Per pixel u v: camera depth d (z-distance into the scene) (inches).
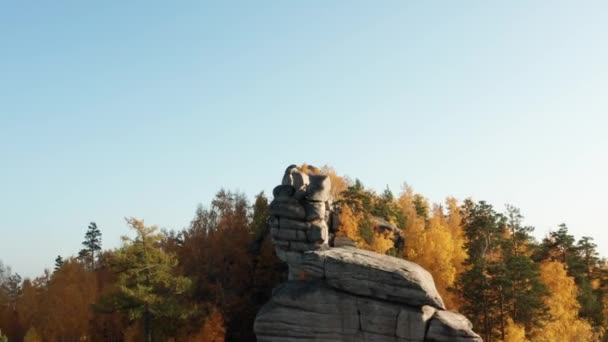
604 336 2351.1
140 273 1974.7
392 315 1360.7
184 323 2154.3
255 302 2294.5
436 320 1346.0
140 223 2010.3
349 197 2367.1
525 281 1959.9
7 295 3095.5
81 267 2662.4
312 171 2940.5
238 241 2468.0
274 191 1674.5
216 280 2345.0
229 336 2193.7
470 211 2810.0
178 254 2544.3
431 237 2175.2
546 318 1996.8
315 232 1606.8
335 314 1390.3
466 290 1959.9
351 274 1396.4
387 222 2342.5
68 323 2295.8
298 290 1429.6
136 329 2160.4
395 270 1386.6
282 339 1403.8
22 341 2529.5
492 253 2495.1
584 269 2731.3
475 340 1314.0
